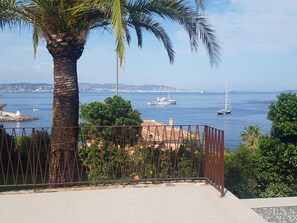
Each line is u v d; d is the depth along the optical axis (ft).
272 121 24.30
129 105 31.12
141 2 23.57
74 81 22.03
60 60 21.59
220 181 17.31
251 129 56.29
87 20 21.86
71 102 21.89
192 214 14.62
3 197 17.12
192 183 19.90
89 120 28.78
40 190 18.66
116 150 26.32
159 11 24.03
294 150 22.52
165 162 23.80
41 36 22.90
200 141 21.85
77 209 15.29
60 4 20.15
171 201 16.35
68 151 21.97
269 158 23.48
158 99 471.62
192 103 525.34
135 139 27.99
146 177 23.08
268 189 23.57
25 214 14.67
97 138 27.66
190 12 23.97
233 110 348.79
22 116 215.31
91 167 26.22
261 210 16.46
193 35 25.30
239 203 16.06
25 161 35.65
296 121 22.82
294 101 23.15
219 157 17.56
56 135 21.86
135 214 14.62
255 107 414.00
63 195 17.40
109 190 18.31
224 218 14.16
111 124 29.04
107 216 14.38
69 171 21.62
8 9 20.62
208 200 16.49
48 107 368.68
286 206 16.80
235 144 121.08
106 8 19.72
